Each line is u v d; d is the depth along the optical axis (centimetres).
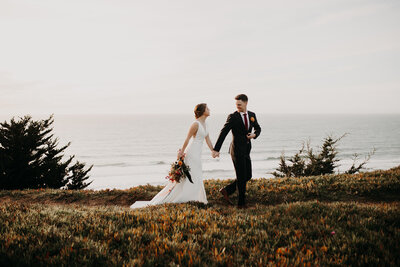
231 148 596
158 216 450
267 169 7619
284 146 13162
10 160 1531
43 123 1759
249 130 584
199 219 427
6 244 296
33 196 836
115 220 428
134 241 335
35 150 1736
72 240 329
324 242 349
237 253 312
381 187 731
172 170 586
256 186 796
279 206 555
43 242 321
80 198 810
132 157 10812
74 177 2058
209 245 341
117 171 7881
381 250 314
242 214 488
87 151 12519
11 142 1562
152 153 12019
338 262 291
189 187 594
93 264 276
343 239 351
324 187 769
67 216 439
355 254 305
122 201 771
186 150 605
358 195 713
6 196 854
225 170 7606
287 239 369
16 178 1547
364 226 397
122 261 280
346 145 13412
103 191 855
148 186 889
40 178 1700
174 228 382
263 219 454
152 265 276
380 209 483
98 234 359
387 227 391
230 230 392
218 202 689
